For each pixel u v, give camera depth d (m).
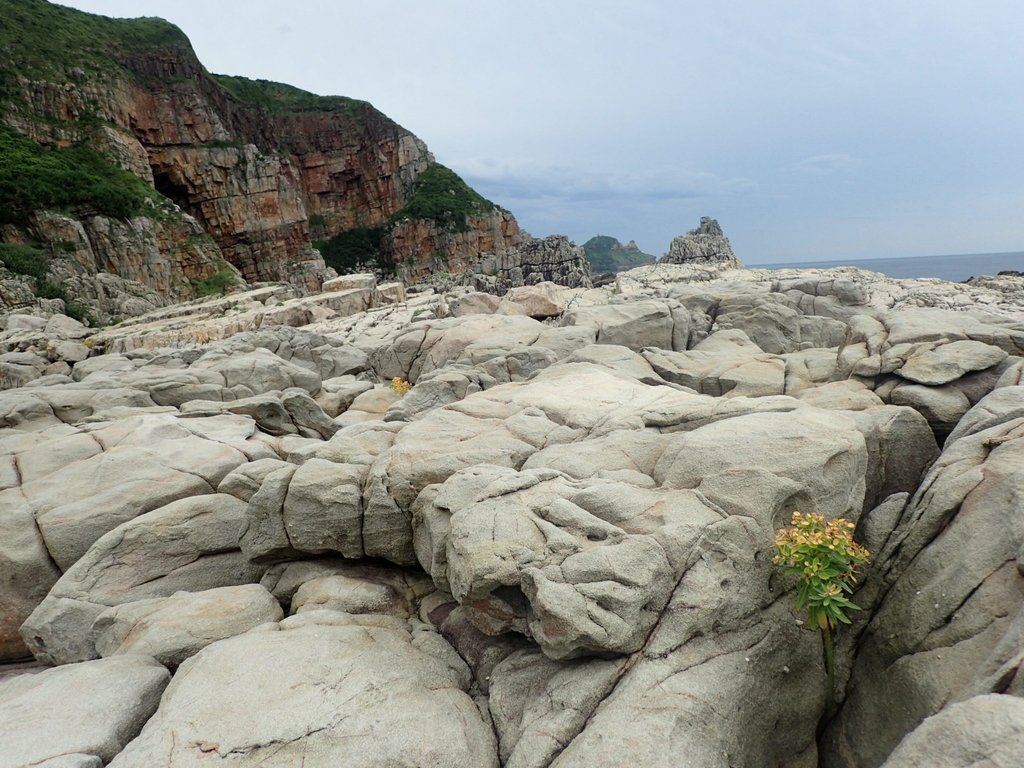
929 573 9.37
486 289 80.19
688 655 8.66
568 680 8.60
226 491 15.41
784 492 10.10
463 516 10.48
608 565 8.96
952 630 8.48
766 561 9.73
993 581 8.39
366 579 12.68
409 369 36.25
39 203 68.06
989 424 11.80
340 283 65.69
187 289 78.25
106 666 10.15
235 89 124.69
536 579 8.97
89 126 83.81
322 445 14.87
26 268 61.78
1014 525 8.55
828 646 9.26
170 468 16.80
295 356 37.50
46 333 49.53
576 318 36.59
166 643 10.83
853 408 16.98
